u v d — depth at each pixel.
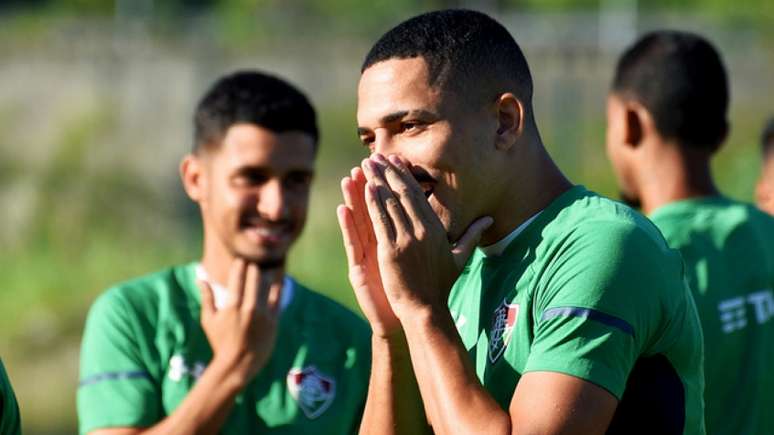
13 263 49.38
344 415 14.09
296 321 14.31
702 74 13.77
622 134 14.11
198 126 14.58
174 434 12.97
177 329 13.94
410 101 9.45
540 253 9.52
